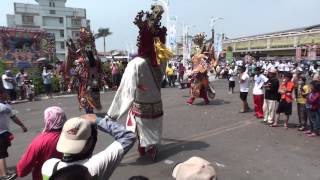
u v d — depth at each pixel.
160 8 7.29
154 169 7.03
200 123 11.05
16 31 32.53
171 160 7.53
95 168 3.12
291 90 10.15
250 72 30.23
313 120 9.46
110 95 19.78
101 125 3.49
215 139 9.18
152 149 7.49
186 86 22.97
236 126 10.61
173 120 11.56
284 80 10.26
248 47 73.31
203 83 14.70
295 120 11.50
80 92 11.07
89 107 11.03
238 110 13.28
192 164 2.56
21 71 19.30
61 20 88.50
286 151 8.15
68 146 3.04
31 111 14.77
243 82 12.66
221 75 32.56
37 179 4.05
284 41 62.53
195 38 15.06
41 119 12.70
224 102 15.38
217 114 12.52
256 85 11.70
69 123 3.10
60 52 88.88
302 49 50.97
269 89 10.58
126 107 6.84
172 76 25.22
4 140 6.32
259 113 11.75
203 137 9.38
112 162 3.25
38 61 29.70
